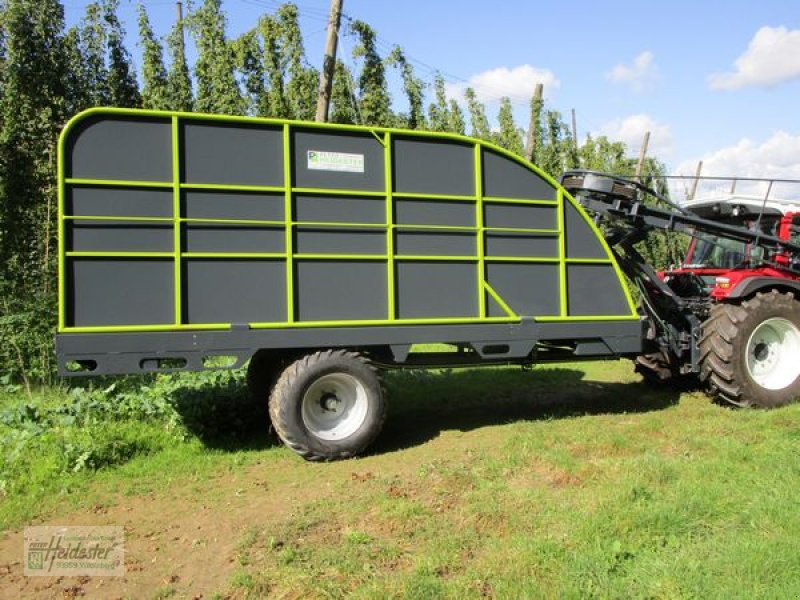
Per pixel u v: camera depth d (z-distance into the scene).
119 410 6.71
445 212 6.42
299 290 5.93
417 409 7.90
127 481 5.43
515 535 4.05
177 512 4.80
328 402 5.99
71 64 10.84
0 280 9.24
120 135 5.49
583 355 7.22
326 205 6.02
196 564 3.98
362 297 6.12
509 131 17.19
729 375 7.13
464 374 9.99
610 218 7.53
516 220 6.70
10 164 9.73
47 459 5.51
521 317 6.64
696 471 4.96
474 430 6.80
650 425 6.57
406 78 14.16
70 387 8.48
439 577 3.60
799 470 4.81
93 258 5.41
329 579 3.64
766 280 7.33
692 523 4.06
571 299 6.90
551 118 17.89
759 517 4.08
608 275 7.06
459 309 6.46
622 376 9.91
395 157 6.25
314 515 4.57
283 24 12.38
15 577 3.89
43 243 9.93
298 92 12.49
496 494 4.79
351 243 6.09
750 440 5.87
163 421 6.70
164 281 5.58
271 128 5.87
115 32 11.35
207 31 11.91
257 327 5.74
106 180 5.43
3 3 9.88
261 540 4.21
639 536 3.92
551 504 4.54
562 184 7.77
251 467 5.80
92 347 5.34
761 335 7.37
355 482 5.28
